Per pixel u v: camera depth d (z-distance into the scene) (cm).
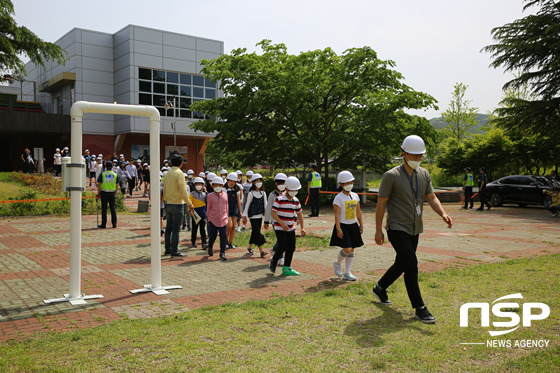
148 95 3697
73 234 561
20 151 3856
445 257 852
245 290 604
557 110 2520
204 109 2577
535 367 329
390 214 479
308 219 1641
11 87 3728
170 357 356
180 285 633
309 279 673
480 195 2053
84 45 3666
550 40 2423
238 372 327
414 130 2339
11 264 791
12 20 2506
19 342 397
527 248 964
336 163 2472
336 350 370
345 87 2348
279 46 2544
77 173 562
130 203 2192
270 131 2344
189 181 1297
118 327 435
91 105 568
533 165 3088
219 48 4056
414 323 441
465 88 4191
